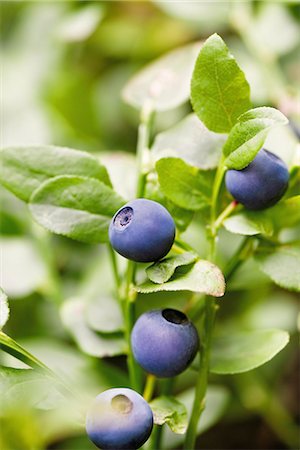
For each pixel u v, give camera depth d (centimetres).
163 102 21
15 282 23
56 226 19
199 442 25
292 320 26
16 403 18
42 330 25
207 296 18
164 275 17
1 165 19
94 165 19
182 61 22
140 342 18
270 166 18
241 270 22
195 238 22
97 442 17
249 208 18
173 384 19
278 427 25
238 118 18
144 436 17
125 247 17
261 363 19
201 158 19
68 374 21
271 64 26
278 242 19
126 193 21
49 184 19
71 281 26
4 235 24
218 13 26
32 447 18
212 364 19
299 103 24
